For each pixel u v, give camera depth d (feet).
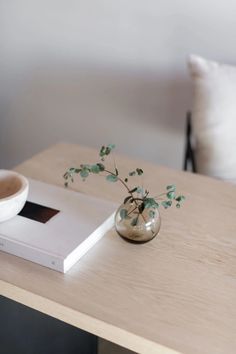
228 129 4.36
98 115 6.10
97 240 2.89
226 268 2.71
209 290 2.52
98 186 3.60
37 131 6.68
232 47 5.00
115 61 5.63
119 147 6.19
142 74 5.56
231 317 2.34
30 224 2.86
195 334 2.23
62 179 3.70
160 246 2.88
